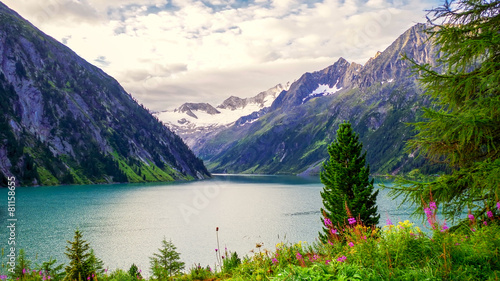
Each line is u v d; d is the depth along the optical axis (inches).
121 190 6998.0
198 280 573.3
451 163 393.4
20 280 603.2
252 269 436.1
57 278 647.8
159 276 721.6
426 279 247.0
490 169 327.3
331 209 1040.2
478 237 288.5
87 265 669.3
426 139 391.9
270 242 2219.5
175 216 3422.7
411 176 403.2
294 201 4815.5
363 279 261.7
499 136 352.5
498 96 320.2
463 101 375.6
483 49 333.4
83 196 5492.1
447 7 379.6
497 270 250.8
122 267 1697.8
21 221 3014.3
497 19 354.6
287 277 289.0
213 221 3102.9
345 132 1051.9
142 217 3346.5
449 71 376.8
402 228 315.6
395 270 268.8
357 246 315.3
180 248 2079.2
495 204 330.6
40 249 2021.4
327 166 1088.2
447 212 379.2
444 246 269.1
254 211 3769.7
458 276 248.4
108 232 2586.1
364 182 997.2
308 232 2544.3
